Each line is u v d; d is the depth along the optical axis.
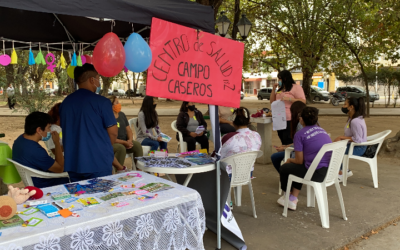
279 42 19.14
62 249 1.64
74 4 2.15
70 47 4.75
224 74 3.09
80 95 2.76
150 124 5.35
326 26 14.82
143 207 1.89
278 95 5.66
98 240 1.75
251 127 6.20
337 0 14.68
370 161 4.93
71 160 2.75
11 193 1.96
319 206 3.54
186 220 2.12
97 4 2.25
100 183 2.38
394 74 22.00
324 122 13.88
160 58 2.69
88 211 1.83
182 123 6.01
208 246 3.08
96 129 2.71
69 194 2.12
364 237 3.40
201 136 6.09
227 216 3.14
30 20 3.83
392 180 5.28
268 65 23.83
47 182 3.17
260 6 15.97
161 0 2.72
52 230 1.59
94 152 2.71
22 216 1.76
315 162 3.52
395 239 3.36
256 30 18.55
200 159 3.22
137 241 1.90
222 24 8.78
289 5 15.12
